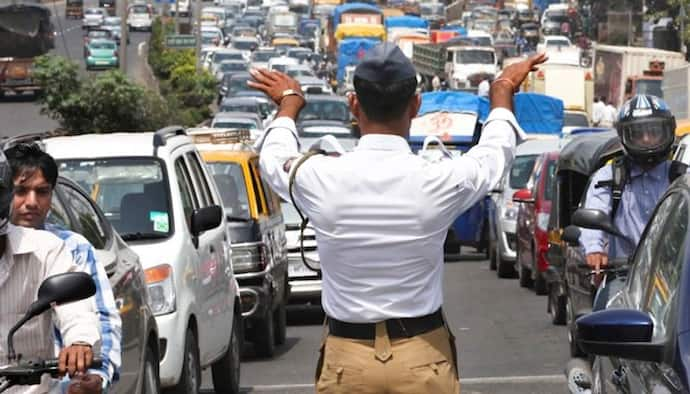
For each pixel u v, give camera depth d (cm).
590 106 6525
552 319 2025
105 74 3881
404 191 623
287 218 2142
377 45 639
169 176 1341
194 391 1296
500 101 656
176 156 1395
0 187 636
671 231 737
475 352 1778
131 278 1020
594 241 1080
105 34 9581
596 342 650
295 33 12106
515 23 12256
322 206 627
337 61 8719
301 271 2136
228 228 1670
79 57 10044
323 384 639
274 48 10475
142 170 1348
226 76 8156
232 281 1495
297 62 8731
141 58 10056
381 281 626
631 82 6366
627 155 1062
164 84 7300
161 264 1245
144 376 1023
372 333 628
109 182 1338
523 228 2534
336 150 643
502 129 646
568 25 11550
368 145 631
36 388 689
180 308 1249
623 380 732
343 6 9094
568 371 939
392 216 622
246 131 1941
